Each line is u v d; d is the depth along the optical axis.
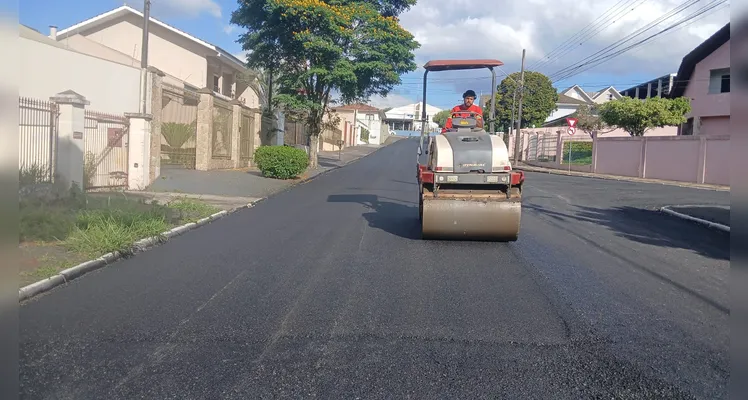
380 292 7.38
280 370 4.99
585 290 7.68
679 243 11.54
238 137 25.56
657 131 41.19
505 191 10.48
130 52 30.41
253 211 14.68
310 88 26.83
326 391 4.62
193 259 9.09
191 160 22.77
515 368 5.11
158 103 18.69
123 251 9.11
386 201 17.33
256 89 35.72
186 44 30.36
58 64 16.55
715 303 7.23
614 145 33.47
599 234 12.34
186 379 4.79
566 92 71.31
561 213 15.65
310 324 6.14
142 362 5.11
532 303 7.02
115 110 18.17
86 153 15.51
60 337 5.65
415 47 25.69
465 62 11.65
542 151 44.69
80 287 7.40
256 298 7.04
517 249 10.28
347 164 35.69
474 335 5.89
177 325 6.05
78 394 4.49
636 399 4.56
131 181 16.98
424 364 5.16
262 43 24.98
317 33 24.33
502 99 53.28
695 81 34.34
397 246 10.37
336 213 14.55
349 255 9.55
